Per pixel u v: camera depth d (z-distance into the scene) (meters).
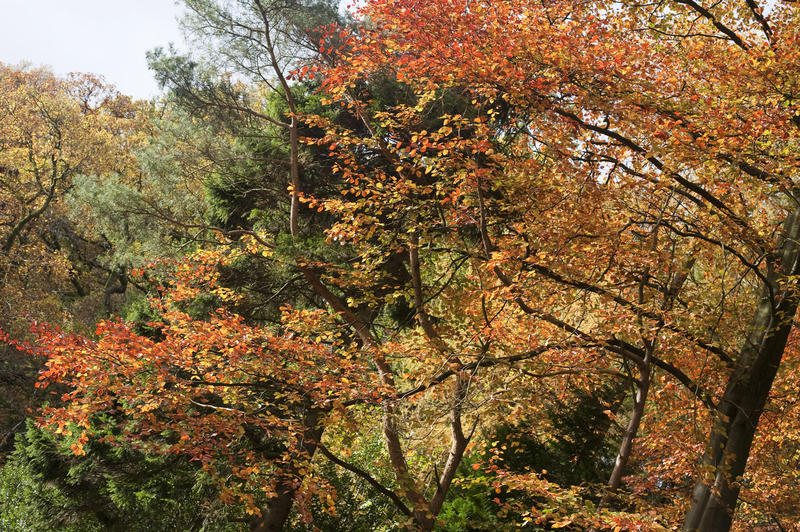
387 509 11.92
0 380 23.75
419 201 9.46
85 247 32.50
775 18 8.61
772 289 8.07
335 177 14.25
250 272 13.61
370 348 9.58
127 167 29.52
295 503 7.63
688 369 9.53
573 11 8.24
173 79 14.68
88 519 12.05
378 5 8.30
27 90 30.00
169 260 12.03
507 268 8.56
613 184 8.73
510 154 10.66
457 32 7.62
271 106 15.66
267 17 13.21
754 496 10.06
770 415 9.73
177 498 11.64
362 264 10.56
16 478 13.48
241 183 15.11
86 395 7.65
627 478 9.85
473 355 8.70
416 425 9.30
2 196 28.81
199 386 8.31
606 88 7.42
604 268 8.42
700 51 8.49
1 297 25.77
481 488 11.49
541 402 10.61
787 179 7.11
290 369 8.59
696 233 8.45
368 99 13.13
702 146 6.98
